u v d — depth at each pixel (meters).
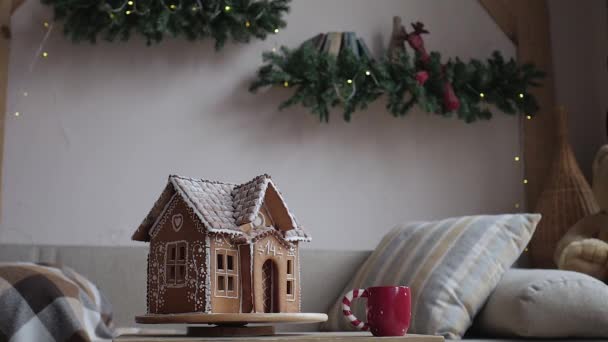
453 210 2.99
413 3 3.05
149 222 1.39
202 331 1.31
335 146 2.92
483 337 1.97
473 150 3.04
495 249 1.99
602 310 1.75
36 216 2.69
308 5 2.96
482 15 3.11
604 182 2.26
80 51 2.78
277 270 1.36
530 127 3.07
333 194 2.89
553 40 3.13
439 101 2.83
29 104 2.72
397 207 2.94
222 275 1.29
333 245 2.87
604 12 3.05
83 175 2.73
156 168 2.78
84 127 2.75
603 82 3.05
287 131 2.88
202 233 1.28
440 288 1.92
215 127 2.83
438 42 3.05
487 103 2.99
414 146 2.99
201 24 2.67
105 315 2.08
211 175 2.81
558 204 2.82
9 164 2.69
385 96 2.98
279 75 2.71
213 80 2.85
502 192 3.04
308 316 1.28
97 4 2.59
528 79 2.92
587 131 3.09
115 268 2.36
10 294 1.78
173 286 1.31
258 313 1.26
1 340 1.72
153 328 2.36
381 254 2.26
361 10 3.00
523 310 1.75
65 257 2.34
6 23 2.73
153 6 2.62
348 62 2.73
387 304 1.33
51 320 1.78
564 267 2.11
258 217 1.38
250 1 2.74
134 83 2.80
